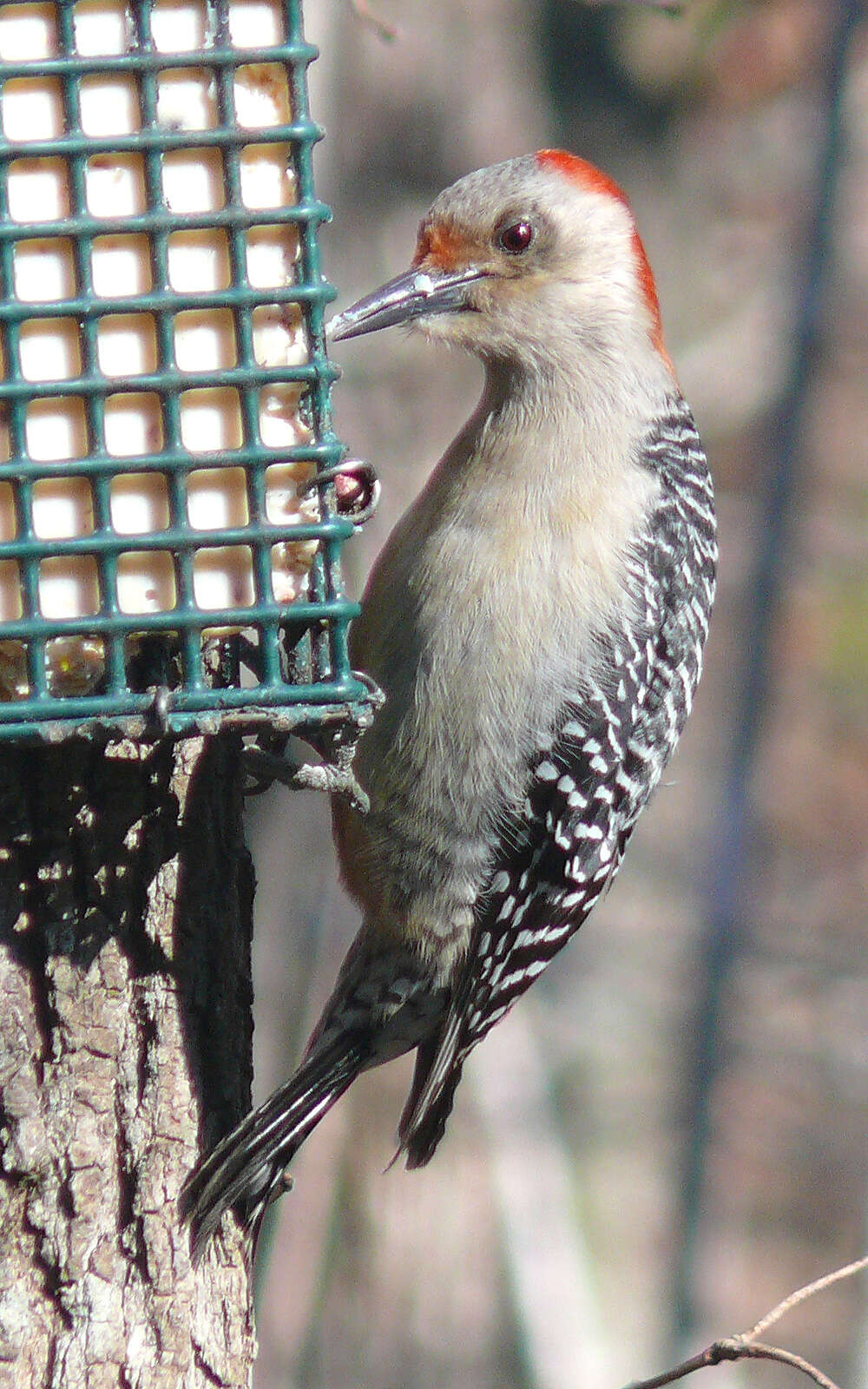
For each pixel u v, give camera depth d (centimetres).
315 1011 1585
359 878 957
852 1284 2025
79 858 798
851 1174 2066
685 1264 1898
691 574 981
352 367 1700
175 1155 809
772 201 2433
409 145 1838
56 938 795
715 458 2336
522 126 2023
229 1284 841
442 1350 1636
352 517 856
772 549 2142
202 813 825
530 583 919
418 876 945
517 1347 1630
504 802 930
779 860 2186
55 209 755
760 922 2045
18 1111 785
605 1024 2069
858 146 2288
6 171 747
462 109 1866
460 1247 1647
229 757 834
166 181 763
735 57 2359
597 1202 1969
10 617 762
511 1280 1641
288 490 786
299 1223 1566
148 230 753
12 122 752
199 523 782
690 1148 1966
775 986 2056
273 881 1614
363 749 930
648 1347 1861
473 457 950
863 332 2253
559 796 932
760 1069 2073
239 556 782
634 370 978
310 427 782
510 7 2020
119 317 761
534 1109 1719
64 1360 788
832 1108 2075
